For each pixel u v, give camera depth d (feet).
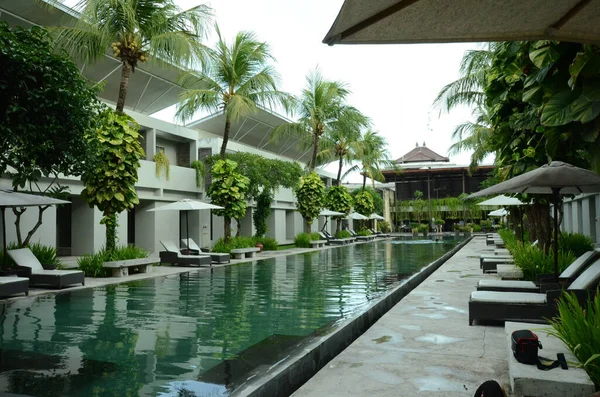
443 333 17.37
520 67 12.97
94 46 42.80
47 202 31.48
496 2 5.44
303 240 85.66
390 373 12.88
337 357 14.44
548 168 18.12
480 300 18.30
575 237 38.06
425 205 179.73
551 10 5.80
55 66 24.23
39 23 57.82
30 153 24.09
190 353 16.63
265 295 30.22
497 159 31.65
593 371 10.02
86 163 29.73
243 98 58.70
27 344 17.93
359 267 48.55
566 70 8.98
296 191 89.56
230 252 58.70
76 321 22.20
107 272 40.04
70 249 60.95
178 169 70.95
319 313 24.17
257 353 16.58
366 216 123.75
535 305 17.66
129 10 39.68
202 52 46.47
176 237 72.90
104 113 39.63
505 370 13.01
